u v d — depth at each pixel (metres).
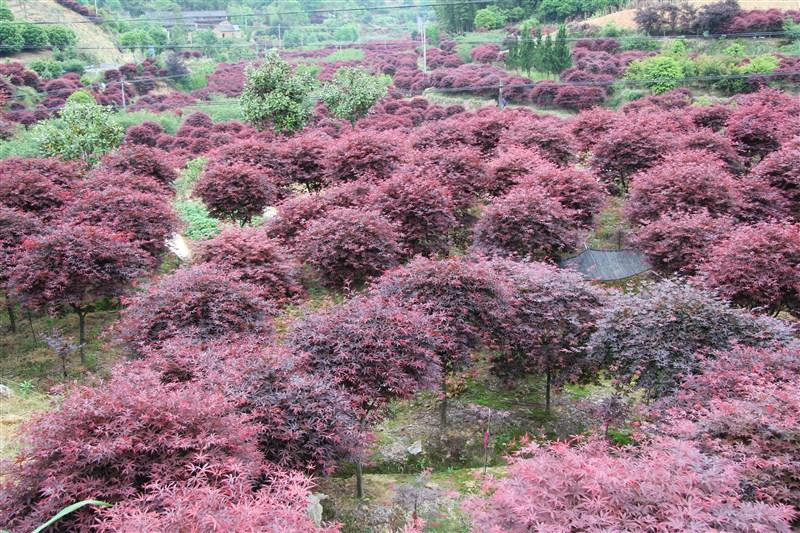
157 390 5.35
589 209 14.02
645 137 17.11
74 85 44.28
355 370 6.86
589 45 52.69
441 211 12.70
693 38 48.78
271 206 16.14
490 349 8.91
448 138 19.16
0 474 4.95
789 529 3.76
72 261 9.45
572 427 8.66
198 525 3.66
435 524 6.40
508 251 11.90
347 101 30.88
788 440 4.84
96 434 4.80
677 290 7.91
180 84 56.84
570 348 8.51
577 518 3.76
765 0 52.41
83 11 63.59
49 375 9.65
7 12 50.38
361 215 11.57
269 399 6.14
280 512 3.91
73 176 15.34
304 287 12.80
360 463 6.91
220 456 4.93
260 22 87.50
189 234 15.59
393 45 74.81
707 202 12.88
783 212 13.23
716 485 4.02
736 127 18.64
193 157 27.27
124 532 3.61
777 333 7.24
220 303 8.52
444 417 8.70
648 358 7.29
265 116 26.06
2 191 12.57
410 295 8.45
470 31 74.06
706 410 5.55
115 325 9.76
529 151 16.33
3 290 10.72
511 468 4.64
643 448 5.06
